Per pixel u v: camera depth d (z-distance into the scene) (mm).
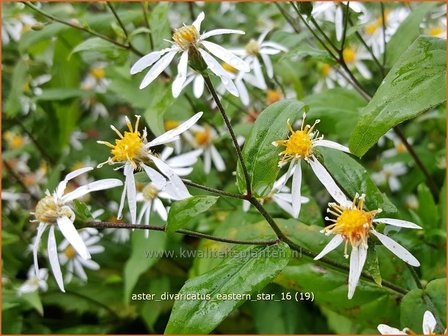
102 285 204
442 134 205
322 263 128
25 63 212
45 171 241
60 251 203
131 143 109
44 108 228
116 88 197
